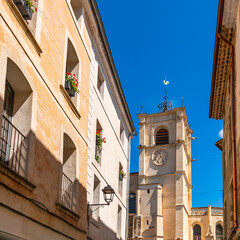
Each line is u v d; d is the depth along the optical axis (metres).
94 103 18.16
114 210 21.81
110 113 22.22
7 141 9.63
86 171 14.91
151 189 61.69
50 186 11.10
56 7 12.55
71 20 14.20
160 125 66.88
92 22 17.14
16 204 8.84
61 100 12.55
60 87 12.52
